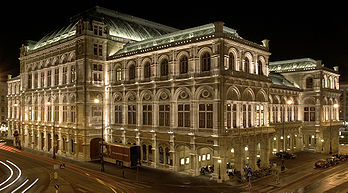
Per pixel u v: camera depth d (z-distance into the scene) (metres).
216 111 40.84
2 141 88.38
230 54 43.97
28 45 77.50
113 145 52.31
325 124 68.44
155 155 49.06
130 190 35.47
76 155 57.25
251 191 35.41
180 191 35.19
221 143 40.41
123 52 58.97
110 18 66.31
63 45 62.50
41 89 69.94
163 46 48.78
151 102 50.44
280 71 75.12
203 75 43.06
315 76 68.50
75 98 57.91
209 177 42.41
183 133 44.78
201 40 42.88
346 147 79.31
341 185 38.19
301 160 57.09
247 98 46.47
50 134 67.12
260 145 49.38
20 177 42.22
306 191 35.28
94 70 57.78
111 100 58.53
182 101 46.06
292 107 68.25
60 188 36.25
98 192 34.56
